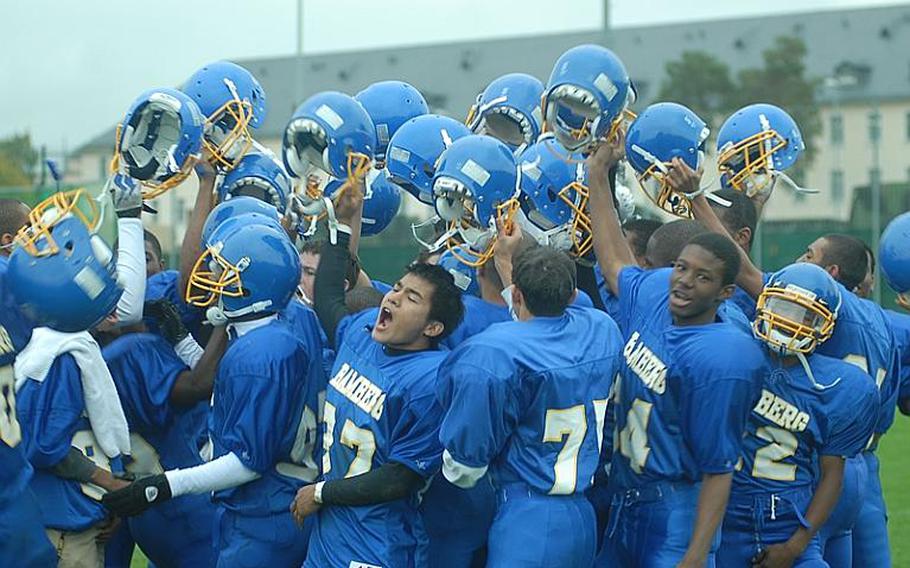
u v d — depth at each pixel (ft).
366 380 36.68
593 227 41.32
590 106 39.73
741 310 42.47
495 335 35.58
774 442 39.09
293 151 42.27
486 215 38.86
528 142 48.96
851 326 41.91
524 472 35.83
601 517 40.81
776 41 337.11
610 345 37.01
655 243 41.34
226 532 39.86
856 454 39.70
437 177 39.22
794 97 327.88
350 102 42.14
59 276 33.76
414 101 49.26
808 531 39.09
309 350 40.88
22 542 33.32
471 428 34.53
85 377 38.58
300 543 39.63
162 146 40.83
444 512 38.32
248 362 38.09
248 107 44.60
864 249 46.85
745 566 39.50
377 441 36.14
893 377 45.55
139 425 41.83
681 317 37.50
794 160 50.78
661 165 42.70
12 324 34.04
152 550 43.01
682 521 37.42
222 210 41.14
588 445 36.35
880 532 47.03
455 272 43.34
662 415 37.47
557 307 36.40
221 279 38.60
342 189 41.93
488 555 36.35
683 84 333.83
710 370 36.32
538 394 35.42
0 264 36.35
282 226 42.68
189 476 37.88
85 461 38.83
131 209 40.73
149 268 45.52
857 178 344.69
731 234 45.06
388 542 36.27
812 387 38.93
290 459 39.58
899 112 363.35
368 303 42.52
